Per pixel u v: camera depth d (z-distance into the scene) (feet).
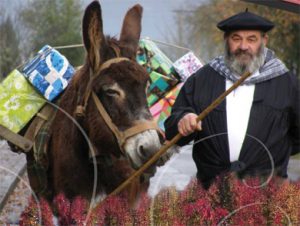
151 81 25.96
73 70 24.94
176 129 20.90
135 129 21.24
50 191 24.88
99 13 22.30
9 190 27.73
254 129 20.65
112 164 22.85
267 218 20.53
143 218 21.24
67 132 23.31
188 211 20.85
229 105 20.88
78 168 23.12
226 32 21.03
